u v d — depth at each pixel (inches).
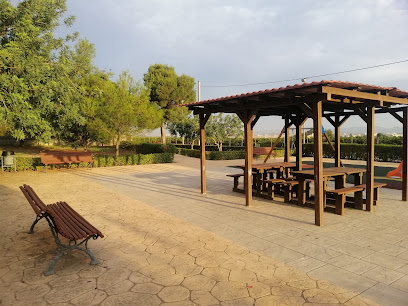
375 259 168.2
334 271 152.7
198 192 379.2
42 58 496.4
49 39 536.4
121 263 164.4
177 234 215.5
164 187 418.6
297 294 129.3
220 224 239.8
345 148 956.0
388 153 842.8
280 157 938.1
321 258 169.9
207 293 130.8
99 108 704.4
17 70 461.4
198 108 362.6
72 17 585.9
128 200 334.3
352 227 228.8
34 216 267.4
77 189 404.8
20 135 479.8
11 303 123.0
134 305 121.3
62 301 124.7
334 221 245.4
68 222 174.4
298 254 176.1
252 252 179.6
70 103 599.2
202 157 366.0
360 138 1049.5
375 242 195.9
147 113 724.0
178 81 1295.5
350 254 175.6
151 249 185.6
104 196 357.4
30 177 515.5
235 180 378.9
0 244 196.2
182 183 453.4
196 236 210.7
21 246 192.5
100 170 624.4
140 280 143.7
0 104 442.0
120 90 721.6
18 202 323.6
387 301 123.0
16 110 450.0
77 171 603.5
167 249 185.5
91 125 705.0
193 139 1129.4
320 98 222.2
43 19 554.3
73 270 155.6
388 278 144.4
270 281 141.9
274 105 261.3
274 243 195.2
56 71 521.7
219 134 973.2
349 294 129.0
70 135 964.0
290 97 246.5
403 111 317.1
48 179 494.6
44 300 125.5
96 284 139.9
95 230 161.5
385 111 331.6
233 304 121.5
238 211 281.4
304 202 297.9
